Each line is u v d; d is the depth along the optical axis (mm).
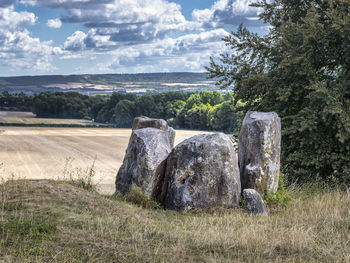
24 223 7352
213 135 11891
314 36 16172
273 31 19812
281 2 19938
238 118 20812
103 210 9273
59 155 51438
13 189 9703
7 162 43875
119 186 12562
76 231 7375
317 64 17672
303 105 17688
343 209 10117
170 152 12320
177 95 154250
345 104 15828
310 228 8062
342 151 16328
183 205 11266
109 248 6664
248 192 11297
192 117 118812
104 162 45250
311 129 15336
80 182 12492
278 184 13023
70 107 160250
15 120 138625
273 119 12562
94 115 160875
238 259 6461
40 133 89688
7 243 6539
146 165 11805
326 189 14523
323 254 6891
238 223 9375
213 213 11016
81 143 68688
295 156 16391
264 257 6754
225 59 19734
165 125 15438
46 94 168125
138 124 15852
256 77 17938
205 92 134625
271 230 8359
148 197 11695
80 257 6207
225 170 11430
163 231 8047
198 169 11422
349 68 17234
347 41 16094
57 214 8227
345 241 7574
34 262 5816
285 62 16406
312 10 16438
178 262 6281
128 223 8367
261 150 12289
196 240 7488
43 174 34281
